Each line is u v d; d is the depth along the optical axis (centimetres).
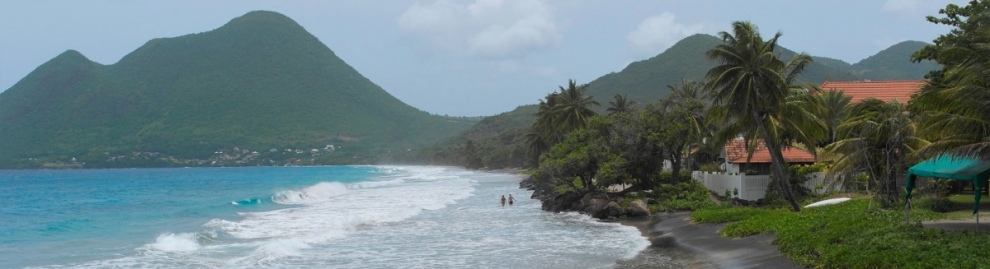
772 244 2170
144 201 5572
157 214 4178
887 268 1548
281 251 2483
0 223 3622
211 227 3300
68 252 2467
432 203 5094
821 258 1753
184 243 2652
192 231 3092
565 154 4878
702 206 3844
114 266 2167
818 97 3934
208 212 4331
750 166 4369
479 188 7712
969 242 1639
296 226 3359
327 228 3244
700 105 4494
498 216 3991
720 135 3603
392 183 9250
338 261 2302
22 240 2833
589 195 4334
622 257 2308
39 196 6625
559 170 4609
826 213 2647
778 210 3048
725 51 3244
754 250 2136
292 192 5894
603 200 4019
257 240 2817
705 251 2289
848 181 3194
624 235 2956
